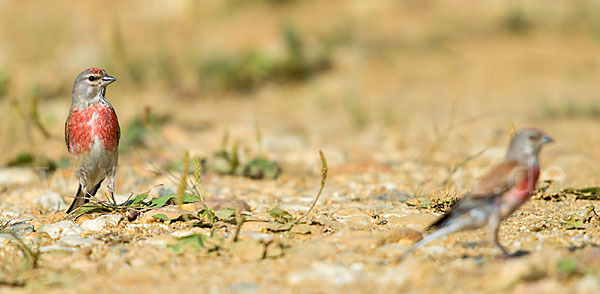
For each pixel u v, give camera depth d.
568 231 11.29
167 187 15.75
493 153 19.05
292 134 22.52
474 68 31.89
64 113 25.64
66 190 16.03
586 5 39.56
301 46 31.41
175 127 23.09
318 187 15.99
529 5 39.09
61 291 8.91
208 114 26.20
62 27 38.09
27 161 17.91
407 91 29.00
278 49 30.80
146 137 21.66
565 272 8.51
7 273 9.55
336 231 11.50
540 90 28.50
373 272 9.29
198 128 23.52
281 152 20.19
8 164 17.91
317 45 32.53
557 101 26.31
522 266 8.49
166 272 9.52
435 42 34.53
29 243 10.99
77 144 13.09
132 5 40.16
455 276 8.92
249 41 33.09
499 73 31.23
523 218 12.29
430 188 15.30
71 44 36.16
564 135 21.91
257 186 16.16
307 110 27.05
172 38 35.56
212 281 9.15
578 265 8.72
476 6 39.84
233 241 10.49
